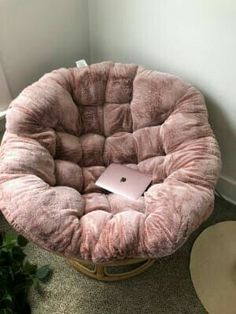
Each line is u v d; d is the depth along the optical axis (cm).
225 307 121
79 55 172
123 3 143
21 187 106
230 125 141
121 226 101
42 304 123
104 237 100
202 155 117
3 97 148
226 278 129
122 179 129
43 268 116
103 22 158
